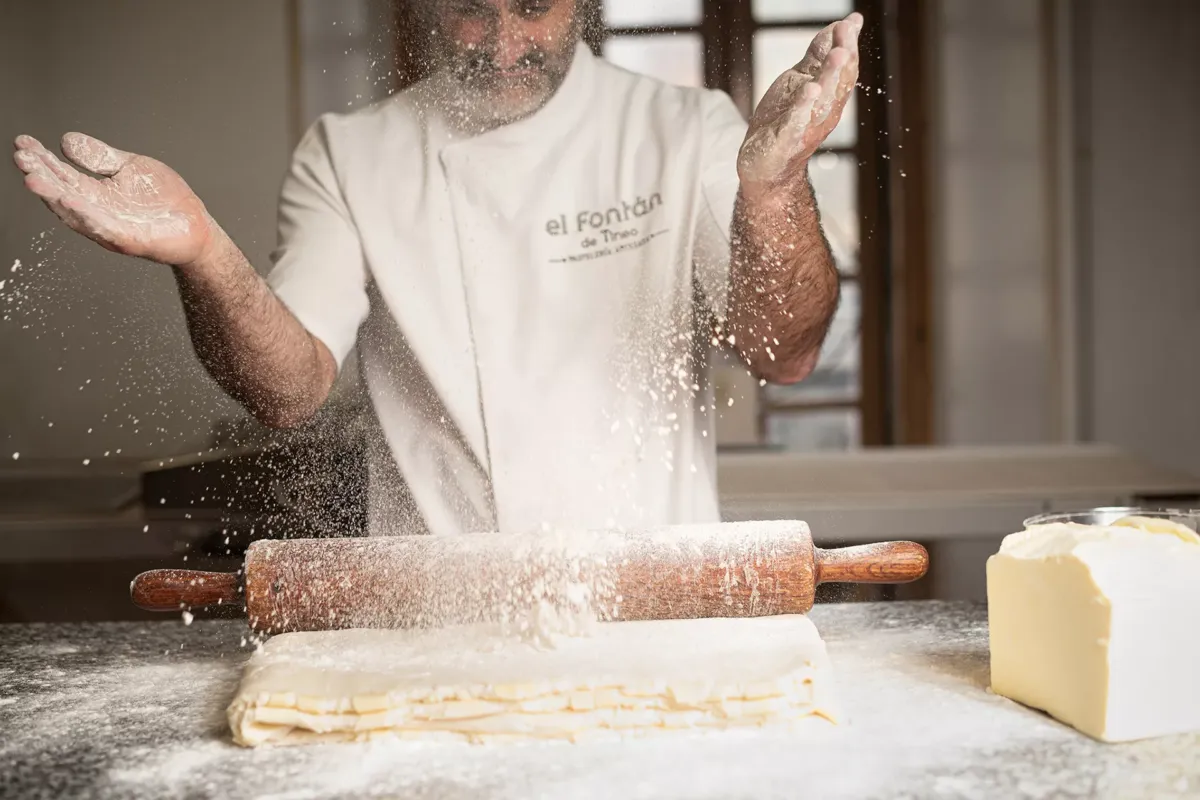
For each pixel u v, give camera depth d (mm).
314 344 1144
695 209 1189
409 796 632
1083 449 1836
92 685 860
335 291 1202
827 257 1054
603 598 822
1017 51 2771
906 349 2938
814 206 1005
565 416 1178
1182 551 708
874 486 1591
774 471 1670
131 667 910
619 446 1164
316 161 1259
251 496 1218
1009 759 666
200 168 2010
